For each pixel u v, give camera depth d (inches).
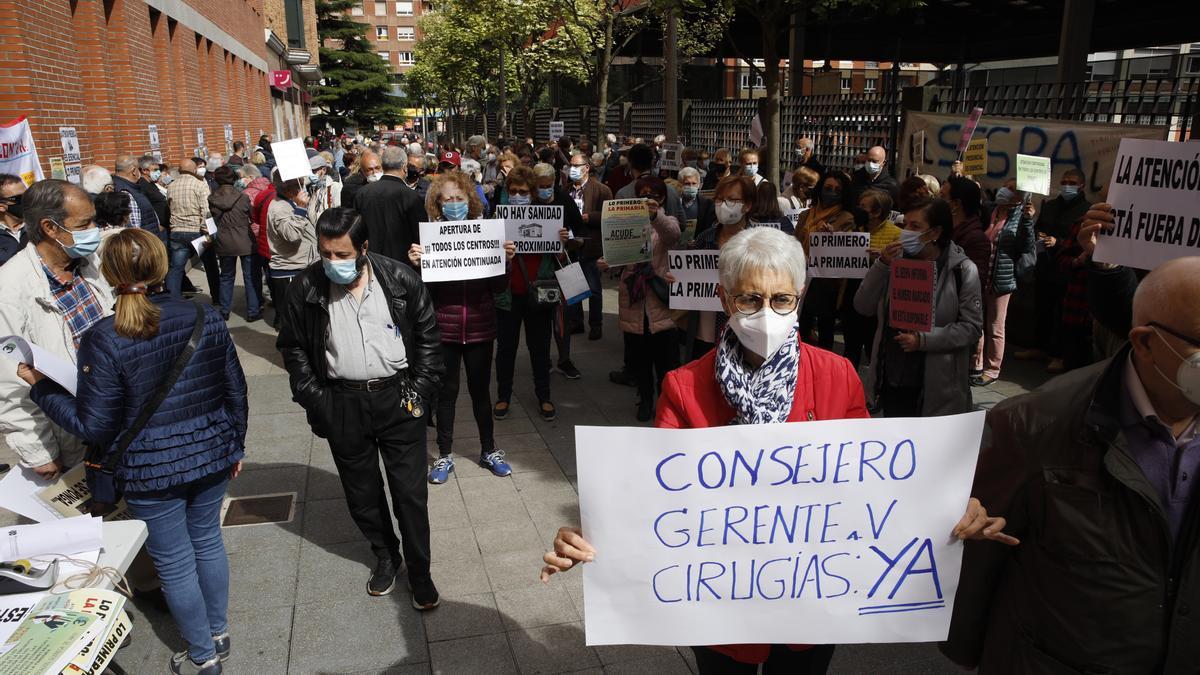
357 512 144.9
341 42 2610.7
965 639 83.8
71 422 111.3
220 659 131.3
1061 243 287.7
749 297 78.7
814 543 78.7
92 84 411.8
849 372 84.0
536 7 861.8
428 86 2236.7
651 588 79.4
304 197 313.9
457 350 195.2
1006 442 74.9
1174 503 68.6
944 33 716.0
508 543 168.6
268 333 347.3
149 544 120.4
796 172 295.1
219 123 753.0
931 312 146.9
